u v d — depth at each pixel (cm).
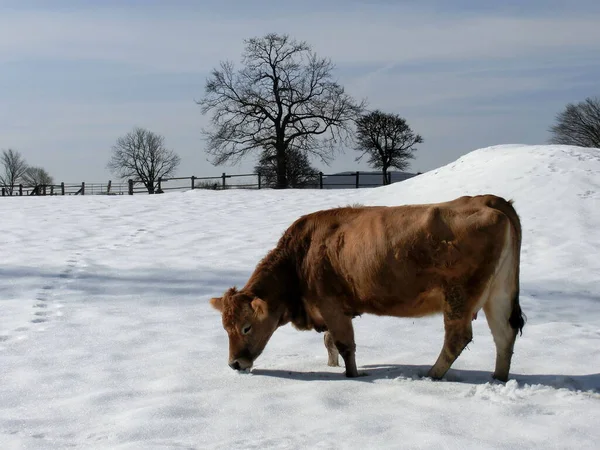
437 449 432
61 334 816
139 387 610
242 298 640
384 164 6419
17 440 475
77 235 1616
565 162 2017
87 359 711
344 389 577
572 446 435
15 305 963
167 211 2092
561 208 1650
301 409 528
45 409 553
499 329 589
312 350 750
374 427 478
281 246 675
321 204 2181
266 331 654
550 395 540
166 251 1407
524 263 1269
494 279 580
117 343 776
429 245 582
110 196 2677
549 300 1006
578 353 696
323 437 462
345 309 641
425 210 596
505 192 1833
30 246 1455
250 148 5641
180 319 895
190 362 694
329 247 639
